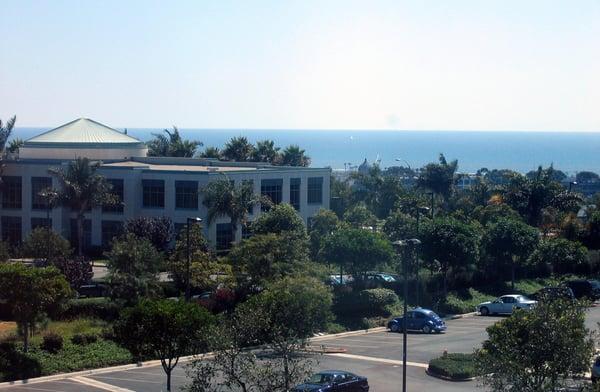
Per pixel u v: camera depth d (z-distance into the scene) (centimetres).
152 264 5316
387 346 4775
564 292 3200
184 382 3900
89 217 8475
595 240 8175
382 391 3672
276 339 3089
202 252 5869
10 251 7144
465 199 10281
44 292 4281
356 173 12088
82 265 5909
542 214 9050
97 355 4366
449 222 6334
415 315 5303
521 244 6794
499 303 6012
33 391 3772
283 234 5556
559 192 9312
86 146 9262
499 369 2534
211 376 2912
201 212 8094
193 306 3503
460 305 6166
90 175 7769
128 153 9638
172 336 3422
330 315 4372
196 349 3475
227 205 7212
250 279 5322
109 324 4956
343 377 3428
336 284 5869
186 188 8162
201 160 9531
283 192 8744
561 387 2577
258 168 9081
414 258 6212
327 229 7406
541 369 2523
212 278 5859
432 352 4584
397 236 6838
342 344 4844
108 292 5250
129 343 3488
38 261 5934
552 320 2539
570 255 7244
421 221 6906
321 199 9188
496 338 2634
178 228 8162
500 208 8619
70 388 3822
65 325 4916
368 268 5934
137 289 5131
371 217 8575
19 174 8706
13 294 4219
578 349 2525
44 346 4372
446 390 3691
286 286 4147
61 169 8031
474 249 6306
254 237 5538
